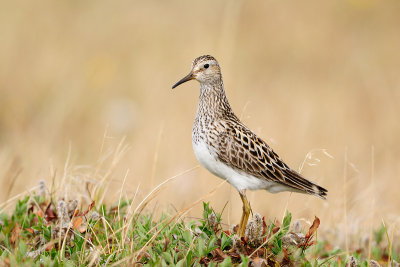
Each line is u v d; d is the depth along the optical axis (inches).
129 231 295.6
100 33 922.7
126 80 788.6
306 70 838.5
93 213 307.7
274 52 882.1
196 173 492.1
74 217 299.3
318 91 751.1
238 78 732.0
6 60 798.5
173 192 477.1
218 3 1000.2
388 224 374.9
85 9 992.9
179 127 614.9
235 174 349.7
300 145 581.6
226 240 279.0
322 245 333.4
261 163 345.7
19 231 293.3
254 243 277.3
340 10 975.6
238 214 457.1
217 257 272.4
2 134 655.8
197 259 265.6
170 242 280.2
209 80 359.9
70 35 909.8
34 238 296.7
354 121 670.5
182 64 778.8
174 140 585.0
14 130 627.2
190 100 682.8
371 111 693.3
